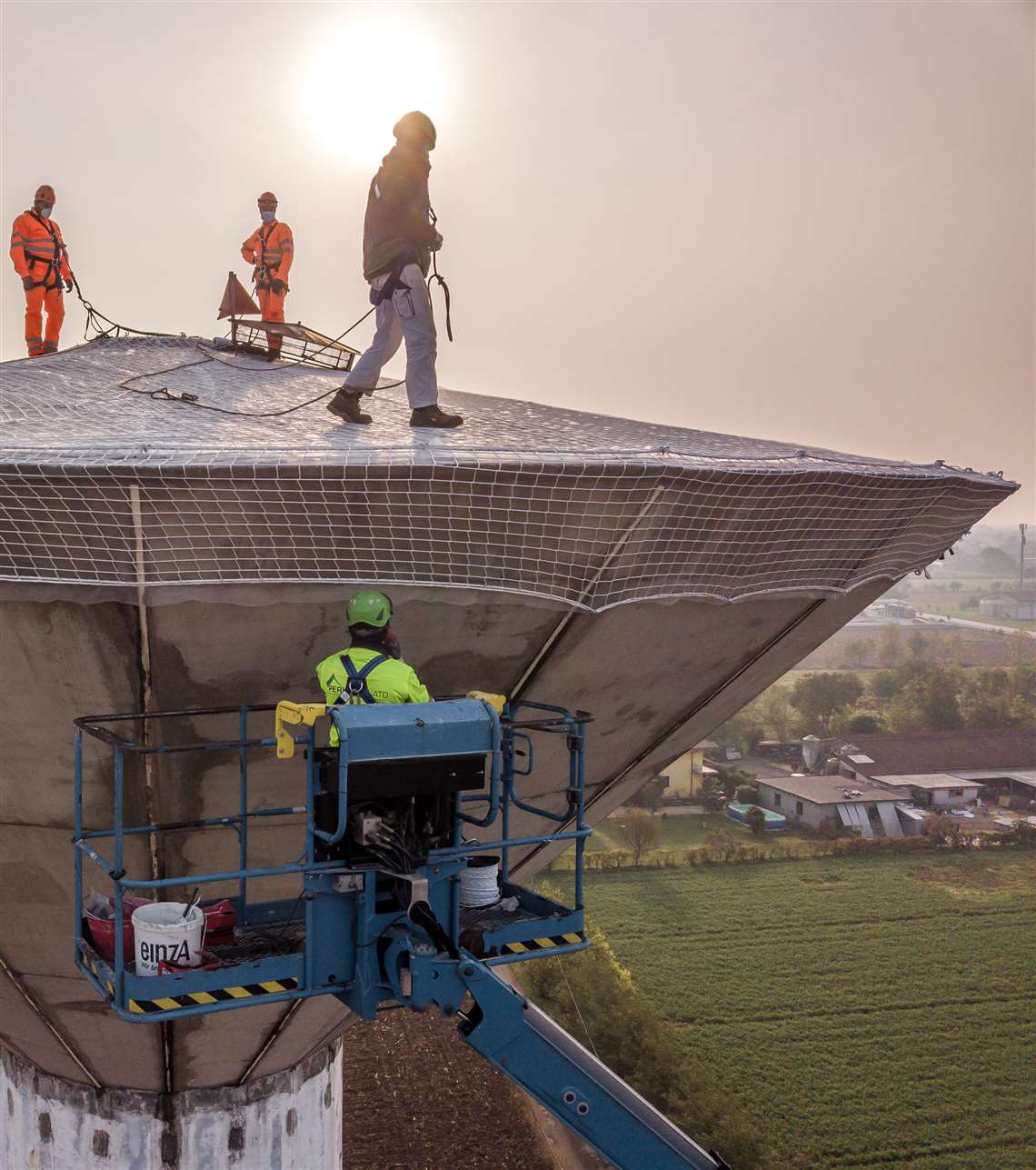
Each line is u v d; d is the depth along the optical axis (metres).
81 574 5.45
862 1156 41.78
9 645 5.86
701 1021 53.28
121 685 6.08
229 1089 10.01
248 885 7.77
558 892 72.19
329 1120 11.04
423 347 7.27
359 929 5.15
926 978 59.31
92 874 7.51
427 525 5.72
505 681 7.03
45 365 9.56
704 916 68.38
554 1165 31.58
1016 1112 45.19
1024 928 67.62
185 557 5.49
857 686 165.38
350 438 6.56
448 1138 32.78
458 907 5.30
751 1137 38.56
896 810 96.44
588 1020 43.94
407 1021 40.38
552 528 5.97
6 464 5.05
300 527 5.53
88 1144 9.97
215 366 10.14
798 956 62.03
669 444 7.99
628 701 7.98
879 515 7.30
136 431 6.37
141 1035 9.01
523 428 8.08
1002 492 8.38
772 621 7.76
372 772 4.81
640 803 98.19
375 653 5.21
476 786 5.04
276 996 5.05
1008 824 95.62
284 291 13.73
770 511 6.58
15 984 8.74
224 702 6.40
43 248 13.30
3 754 6.58
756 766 123.56
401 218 7.05
